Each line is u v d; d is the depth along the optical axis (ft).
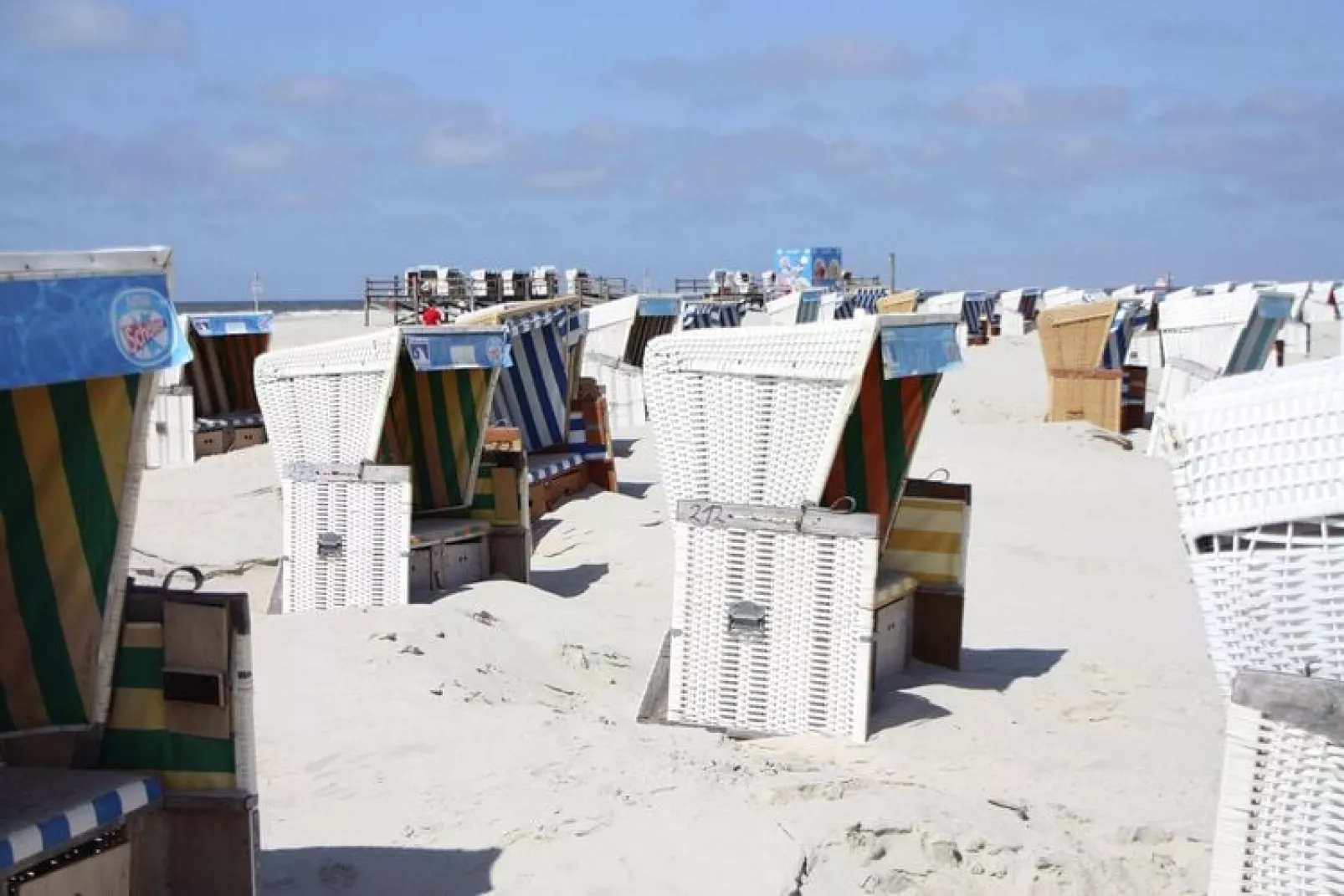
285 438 32.04
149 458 57.52
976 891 16.10
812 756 21.38
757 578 22.74
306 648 24.80
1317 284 156.35
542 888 15.23
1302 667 12.73
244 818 13.65
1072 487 51.60
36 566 13.48
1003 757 21.42
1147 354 89.51
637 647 28.53
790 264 221.87
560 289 136.46
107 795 12.94
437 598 31.94
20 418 13.06
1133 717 23.82
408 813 17.35
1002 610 33.17
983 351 121.29
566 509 44.19
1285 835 12.34
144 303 12.53
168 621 13.64
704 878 15.52
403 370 34.01
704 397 23.17
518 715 21.43
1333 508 12.35
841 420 22.36
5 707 13.84
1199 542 13.46
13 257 11.34
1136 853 17.42
